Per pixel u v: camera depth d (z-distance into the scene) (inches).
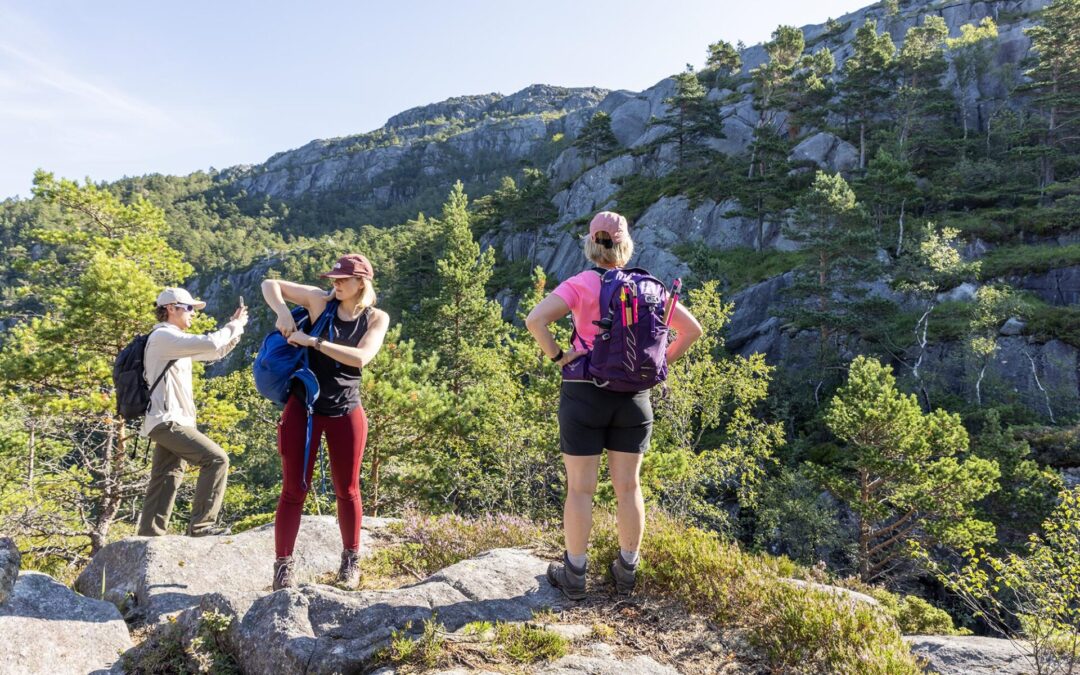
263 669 104.7
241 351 2903.5
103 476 554.9
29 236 792.3
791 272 1863.9
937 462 816.3
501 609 121.0
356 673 98.7
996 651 139.0
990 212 2036.2
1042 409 1348.4
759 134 2508.6
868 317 1551.4
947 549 870.4
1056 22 2438.5
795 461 1262.3
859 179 2208.4
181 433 183.2
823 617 117.0
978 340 1362.0
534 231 3326.8
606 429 118.4
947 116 2719.0
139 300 577.9
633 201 2891.2
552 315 110.8
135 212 815.7
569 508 121.2
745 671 109.4
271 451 1514.5
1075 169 2251.5
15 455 657.6
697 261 2033.7
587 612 124.0
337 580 147.3
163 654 116.0
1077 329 1389.0
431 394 690.2
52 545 517.7
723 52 3666.3
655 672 103.2
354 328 136.8
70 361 570.6
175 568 156.9
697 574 133.3
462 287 1422.2
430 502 749.9
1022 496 916.0
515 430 761.0
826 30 4367.6
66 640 118.3
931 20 2881.4
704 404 869.8
